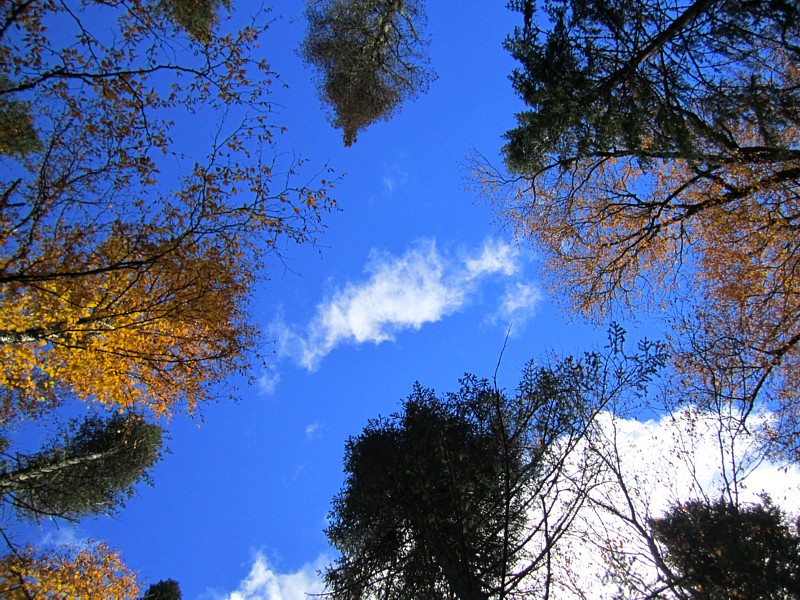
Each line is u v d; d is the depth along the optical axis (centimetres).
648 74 876
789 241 1052
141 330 920
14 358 860
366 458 1002
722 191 1186
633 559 682
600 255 1380
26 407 928
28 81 710
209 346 966
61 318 824
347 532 1012
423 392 1081
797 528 666
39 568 1068
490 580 822
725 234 1143
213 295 919
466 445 909
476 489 845
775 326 1065
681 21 773
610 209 1323
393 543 939
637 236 1336
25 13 694
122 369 952
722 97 835
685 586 629
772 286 1108
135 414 1090
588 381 773
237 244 884
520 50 892
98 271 702
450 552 800
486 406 935
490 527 836
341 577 945
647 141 1044
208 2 851
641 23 818
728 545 642
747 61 819
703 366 1027
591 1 802
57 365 910
